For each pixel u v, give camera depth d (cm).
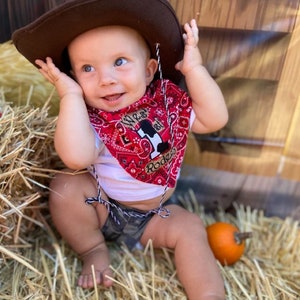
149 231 119
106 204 114
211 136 133
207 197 146
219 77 123
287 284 119
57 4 114
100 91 99
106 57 95
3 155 100
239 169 138
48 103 125
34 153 114
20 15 118
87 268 115
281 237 136
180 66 107
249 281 119
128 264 122
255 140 132
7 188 104
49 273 114
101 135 104
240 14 113
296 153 132
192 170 141
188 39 103
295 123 127
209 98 106
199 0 112
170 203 140
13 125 102
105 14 88
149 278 115
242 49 118
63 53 103
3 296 104
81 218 114
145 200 114
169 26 98
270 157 134
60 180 114
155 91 108
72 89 99
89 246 117
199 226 117
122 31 94
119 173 109
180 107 109
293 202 142
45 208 133
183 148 111
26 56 101
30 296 105
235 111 128
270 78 121
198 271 109
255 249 131
